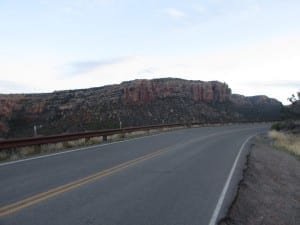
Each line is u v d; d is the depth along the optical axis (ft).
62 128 203.00
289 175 59.16
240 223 28.14
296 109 164.25
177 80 304.50
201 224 25.38
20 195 31.35
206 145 82.33
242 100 366.02
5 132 202.08
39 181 37.50
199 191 35.09
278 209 36.29
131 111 237.66
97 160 53.31
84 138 82.64
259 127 198.49
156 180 39.58
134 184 37.24
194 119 257.75
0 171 43.19
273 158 73.51
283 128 161.27
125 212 27.32
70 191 33.32
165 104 265.75
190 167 49.24
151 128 133.69
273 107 373.20
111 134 95.86
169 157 58.85
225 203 31.22
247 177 45.44
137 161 53.01
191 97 293.43
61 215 25.96
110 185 36.42
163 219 26.08
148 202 30.40
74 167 46.68
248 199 35.60
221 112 297.74
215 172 46.01
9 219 24.70
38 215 25.77
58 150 66.23
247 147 82.79
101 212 27.07
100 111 229.04
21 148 61.87
